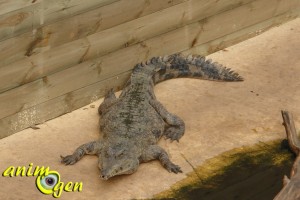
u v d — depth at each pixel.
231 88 13.34
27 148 11.59
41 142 11.76
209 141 11.92
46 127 12.14
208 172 11.26
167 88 13.30
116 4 12.21
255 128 12.28
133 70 13.03
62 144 11.73
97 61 12.50
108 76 12.83
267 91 13.25
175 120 12.13
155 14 12.91
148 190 10.80
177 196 10.73
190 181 11.04
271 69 13.90
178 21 13.34
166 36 13.35
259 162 11.55
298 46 14.63
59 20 11.60
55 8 11.45
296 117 12.52
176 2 13.08
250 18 14.56
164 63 13.30
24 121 11.99
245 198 10.78
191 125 12.28
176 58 13.43
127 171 10.91
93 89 12.72
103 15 12.12
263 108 12.77
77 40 12.00
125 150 11.06
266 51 14.45
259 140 12.01
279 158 11.66
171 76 13.52
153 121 11.94
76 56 12.13
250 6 14.40
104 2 12.03
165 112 12.21
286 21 15.38
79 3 11.71
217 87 13.37
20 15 11.10
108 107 12.35
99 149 11.40
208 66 13.51
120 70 12.97
